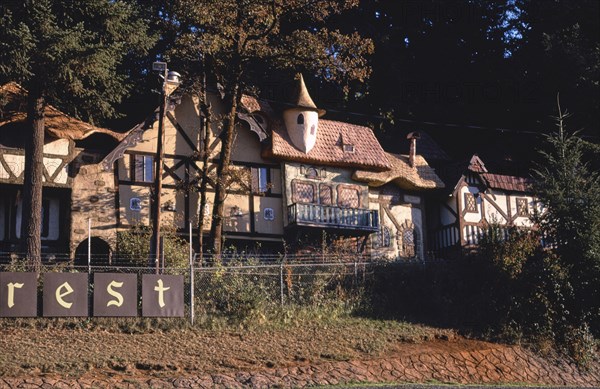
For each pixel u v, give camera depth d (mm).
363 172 43969
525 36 54406
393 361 30375
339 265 36094
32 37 32438
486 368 31828
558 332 35062
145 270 32438
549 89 52188
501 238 38094
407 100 53500
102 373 26703
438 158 49062
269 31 39688
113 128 42969
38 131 34844
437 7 54594
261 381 27297
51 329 29188
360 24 53062
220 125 41000
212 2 38875
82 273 28688
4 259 35531
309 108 42938
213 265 34594
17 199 37719
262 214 41625
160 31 44375
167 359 28109
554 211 37969
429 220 46531
